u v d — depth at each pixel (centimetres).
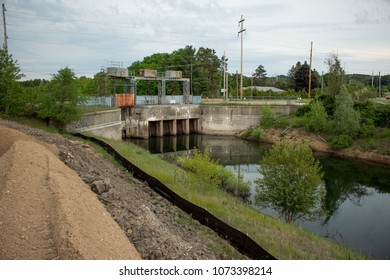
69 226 869
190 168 2758
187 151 5406
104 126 4847
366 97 5494
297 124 5884
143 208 1459
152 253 1015
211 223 1585
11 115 3553
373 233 2323
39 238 848
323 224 2481
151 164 2897
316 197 2277
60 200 994
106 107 5366
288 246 1505
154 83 9138
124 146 3744
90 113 4438
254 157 4903
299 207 2189
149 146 5853
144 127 6341
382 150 4588
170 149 5612
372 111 5175
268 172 2280
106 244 902
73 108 3769
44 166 1302
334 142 5022
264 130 6331
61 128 3941
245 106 6750
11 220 884
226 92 7744
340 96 5181
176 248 1133
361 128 4972
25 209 953
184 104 6912
